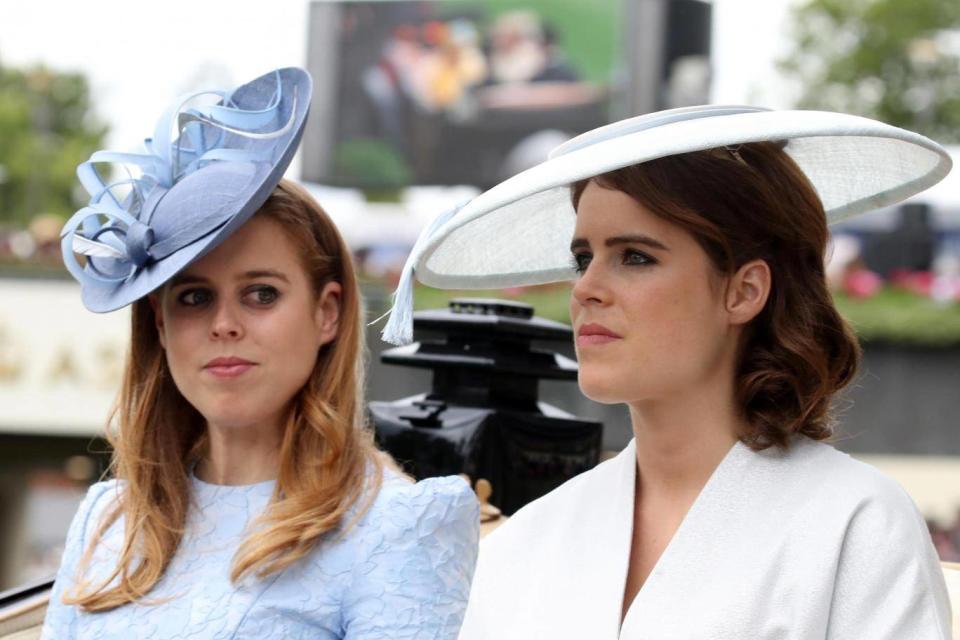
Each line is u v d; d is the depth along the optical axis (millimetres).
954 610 2756
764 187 2330
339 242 2578
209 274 2482
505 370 3572
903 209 18281
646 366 2316
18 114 37031
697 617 2281
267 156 2500
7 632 3037
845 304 17391
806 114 2244
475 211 2305
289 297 2496
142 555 2545
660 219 2299
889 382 16453
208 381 2488
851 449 16562
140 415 2643
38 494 27891
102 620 2533
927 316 16266
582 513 2521
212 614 2418
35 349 18766
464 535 2518
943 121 25703
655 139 2213
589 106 24297
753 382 2375
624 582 2400
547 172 2258
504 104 25328
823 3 26016
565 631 2422
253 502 2547
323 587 2422
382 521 2463
